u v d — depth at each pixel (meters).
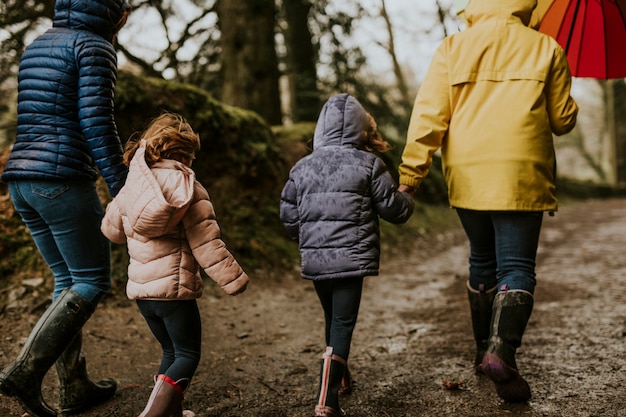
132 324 4.11
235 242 5.91
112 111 2.53
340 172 2.67
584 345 3.66
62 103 2.49
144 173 2.26
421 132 2.84
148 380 3.20
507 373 2.56
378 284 6.00
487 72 2.76
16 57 6.52
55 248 2.66
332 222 2.64
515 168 2.69
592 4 3.42
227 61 9.23
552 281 5.85
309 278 2.66
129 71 5.79
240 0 9.14
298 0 10.98
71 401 2.72
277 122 9.49
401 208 2.70
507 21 2.79
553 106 2.79
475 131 2.76
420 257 7.76
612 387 2.93
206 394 3.04
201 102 6.24
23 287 4.24
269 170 6.91
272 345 3.92
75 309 2.51
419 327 4.37
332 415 2.46
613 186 23.67
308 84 11.16
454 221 11.06
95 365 3.38
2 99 7.06
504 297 2.67
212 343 3.92
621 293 5.14
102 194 5.04
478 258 3.07
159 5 8.86
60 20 2.57
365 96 11.38
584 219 12.78
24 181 2.48
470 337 4.02
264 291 5.32
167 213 2.18
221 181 6.36
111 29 2.64
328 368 2.52
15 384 2.37
